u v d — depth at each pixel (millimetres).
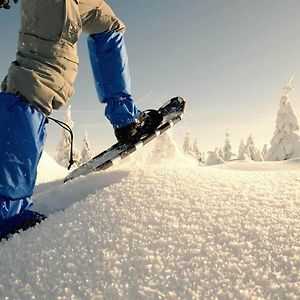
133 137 2430
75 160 2150
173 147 2701
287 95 21141
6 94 1537
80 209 1551
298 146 20453
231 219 1385
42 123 1610
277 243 1205
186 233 1308
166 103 2871
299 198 1547
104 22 2195
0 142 1462
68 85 1719
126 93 2400
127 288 1051
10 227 1471
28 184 1536
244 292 995
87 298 1027
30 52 1624
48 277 1134
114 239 1295
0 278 1156
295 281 1024
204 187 1707
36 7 1620
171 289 1036
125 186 1730
